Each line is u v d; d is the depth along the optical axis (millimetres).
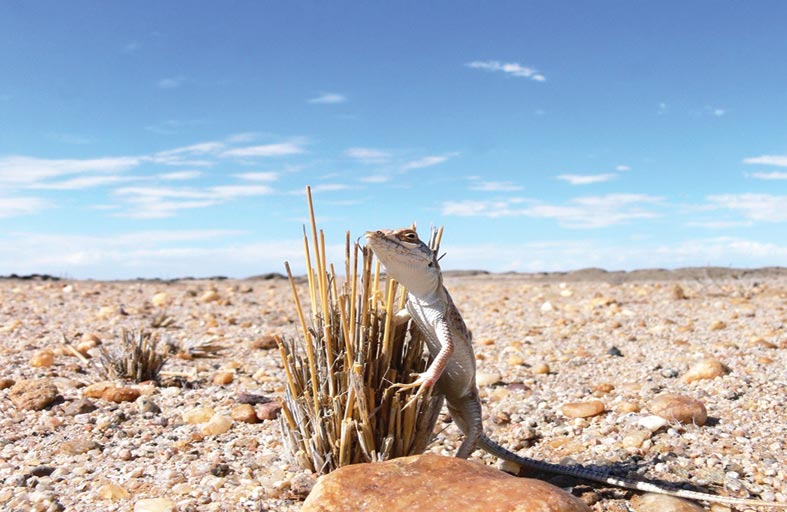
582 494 210
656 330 518
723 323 530
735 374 340
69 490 202
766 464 224
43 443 245
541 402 309
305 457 213
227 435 258
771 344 423
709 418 273
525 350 445
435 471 177
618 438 255
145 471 218
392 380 205
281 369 379
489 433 269
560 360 408
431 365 199
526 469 233
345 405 203
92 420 271
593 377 362
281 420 227
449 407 230
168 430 263
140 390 313
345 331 197
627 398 309
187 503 192
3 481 208
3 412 277
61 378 335
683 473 220
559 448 251
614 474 222
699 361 381
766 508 197
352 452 204
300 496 197
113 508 190
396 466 180
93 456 232
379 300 211
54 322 561
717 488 211
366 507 163
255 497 197
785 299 719
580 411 284
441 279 204
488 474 176
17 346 430
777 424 263
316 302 208
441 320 201
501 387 338
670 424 263
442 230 210
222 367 385
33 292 878
